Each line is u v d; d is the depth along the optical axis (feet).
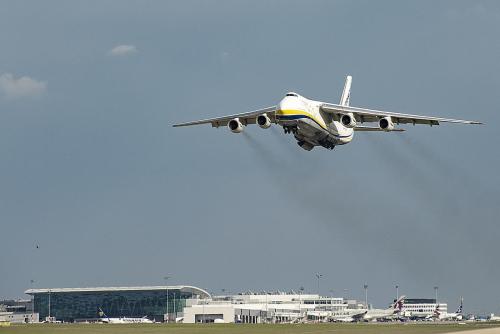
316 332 554.05
